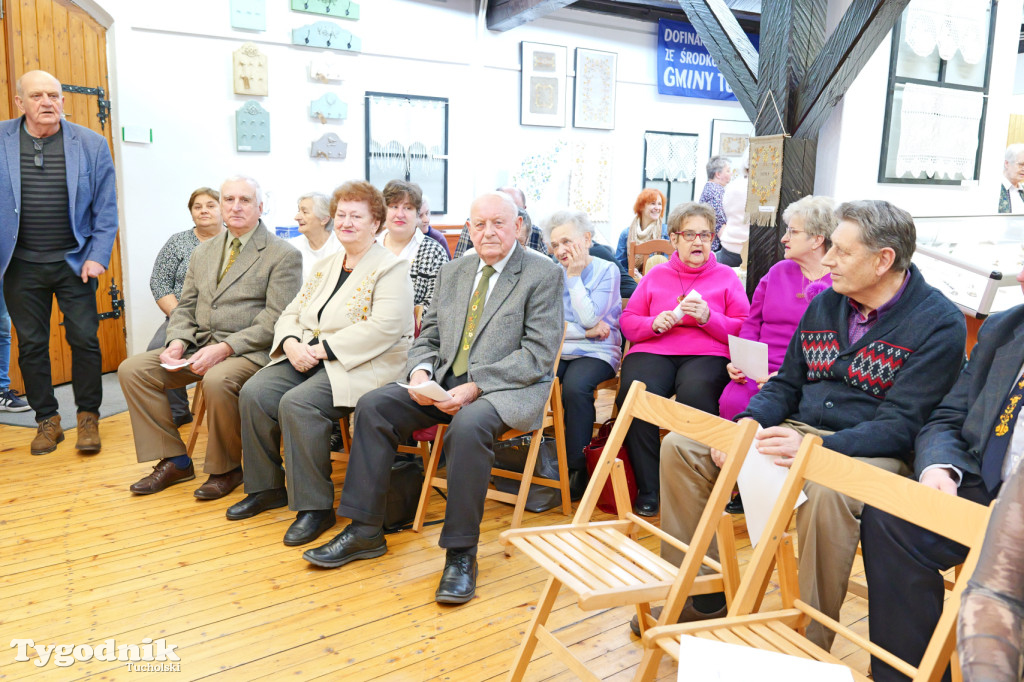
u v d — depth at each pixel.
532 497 3.24
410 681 2.10
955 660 1.40
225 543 2.93
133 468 3.70
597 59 7.52
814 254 3.03
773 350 3.09
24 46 4.73
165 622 2.38
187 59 5.54
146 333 5.65
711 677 1.38
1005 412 1.74
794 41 3.65
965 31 4.18
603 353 3.50
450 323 3.01
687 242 3.41
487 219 2.88
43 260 3.76
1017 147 4.55
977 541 1.36
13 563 2.74
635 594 1.71
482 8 6.76
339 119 6.23
